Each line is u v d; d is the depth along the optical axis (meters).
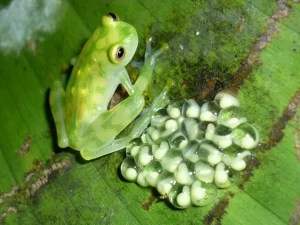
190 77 0.09
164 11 0.09
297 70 0.08
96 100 0.09
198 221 0.08
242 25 0.08
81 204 0.09
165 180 0.08
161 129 0.09
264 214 0.08
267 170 0.08
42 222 0.09
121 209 0.09
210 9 0.08
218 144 0.08
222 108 0.08
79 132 0.09
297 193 0.07
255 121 0.08
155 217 0.08
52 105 0.09
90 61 0.09
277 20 0.08
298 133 0.08
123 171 0.09
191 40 0.09
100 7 0.09
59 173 0.09
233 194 0.08
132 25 0.09
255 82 0.08
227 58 0.08
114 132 0.09
